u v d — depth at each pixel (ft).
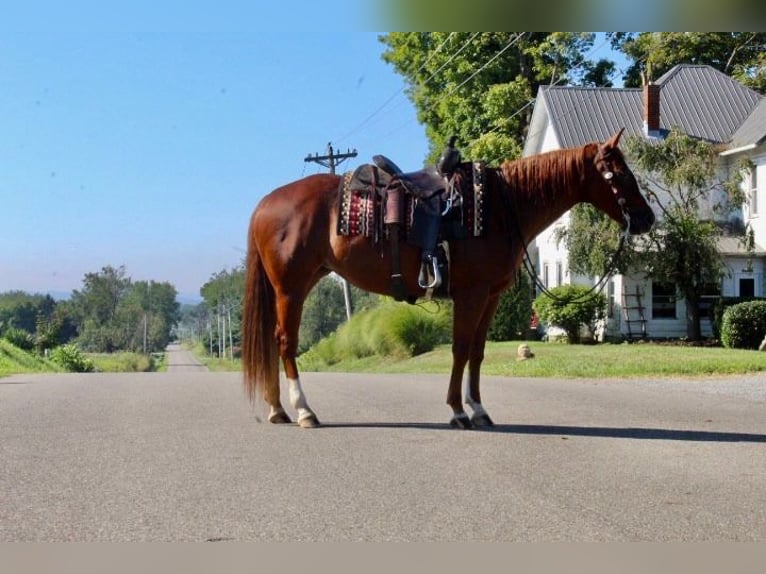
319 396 38.04
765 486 20.98
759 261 98.73
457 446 25.63
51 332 178.81
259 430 28.43
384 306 105.81
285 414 30.12
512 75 144.66
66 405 35.04
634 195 28.53
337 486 20.92
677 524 17.93
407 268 28.09
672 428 29.22
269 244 29.35
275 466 23.03
